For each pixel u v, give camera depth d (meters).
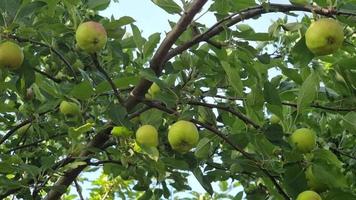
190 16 2.57
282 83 2.78
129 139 2.54
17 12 2.42
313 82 2.42
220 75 2.83
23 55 2.46
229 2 2.64
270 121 2.62
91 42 2.42
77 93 2.46
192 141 2.47
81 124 2.67
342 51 2.80
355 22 2.41
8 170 2.50
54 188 2.61
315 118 2.87
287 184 2.38
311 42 2.39
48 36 2.62
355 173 2.87
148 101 2.57
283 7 2.50
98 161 2.70
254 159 2.47
